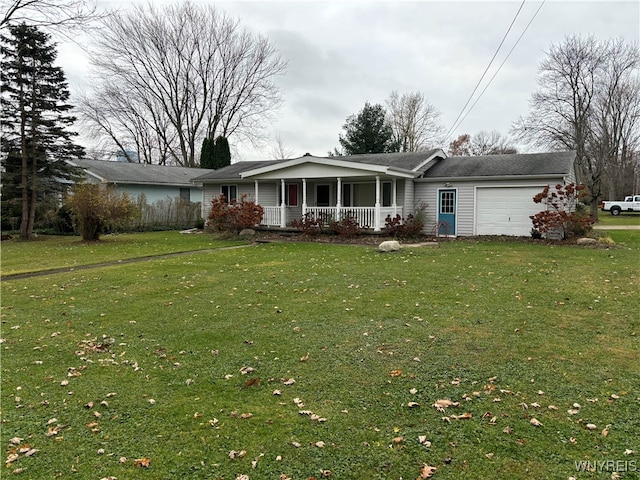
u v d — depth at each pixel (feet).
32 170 61.98
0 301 23.32
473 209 55.67
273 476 8.60
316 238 56.39
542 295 22.71
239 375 13.41
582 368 13.42
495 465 8.79
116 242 55.42
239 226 61.16
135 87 114.01
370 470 8.73
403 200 59.00
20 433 10.28
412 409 11.12
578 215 50.85
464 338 16.31
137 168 90.53
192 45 116.57
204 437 10.00
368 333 17.08
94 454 9.41
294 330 17.60
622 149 107.45
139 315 20.30
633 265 31.19
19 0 41.91
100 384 12.92
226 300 22.93
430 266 32.35
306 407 11.34
